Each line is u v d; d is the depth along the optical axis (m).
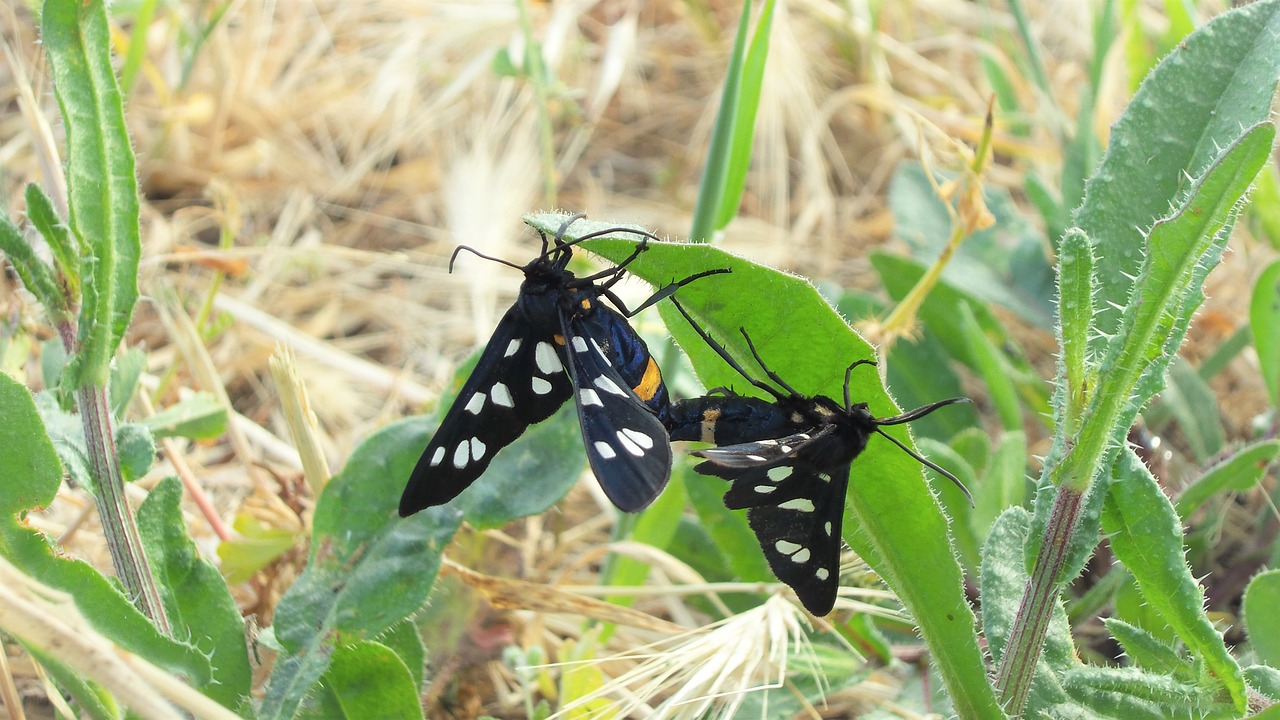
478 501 0.28
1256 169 0.25
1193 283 0.26
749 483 0.26
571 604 0.30
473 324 0.41
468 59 0.51
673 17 0.55
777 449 0.26
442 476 0.27
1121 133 0.27
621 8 0.55
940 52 0.53
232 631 0.27
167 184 0.45
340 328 0.41
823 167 0.47
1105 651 0.31
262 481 0.32
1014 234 0.35
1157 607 0.27
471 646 0.31
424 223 0.45
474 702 0.31
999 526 0.27
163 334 0.37
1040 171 0.44
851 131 0.50
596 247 0.26
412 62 0.50
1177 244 0.25
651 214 0.46
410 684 0.28
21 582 0.25
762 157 0.47
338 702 0.28
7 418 0.26
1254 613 0.28
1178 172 0.27
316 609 0.28
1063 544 0.26
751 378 0.27
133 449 0.27
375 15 0.53
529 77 0.41
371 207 0.46
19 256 0.26
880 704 0.30
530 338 0.27
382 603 0.28
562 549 0.33
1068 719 0.27
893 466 0.26
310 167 0.46
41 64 0.33
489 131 0.47
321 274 0.43
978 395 0.36
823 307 0.26
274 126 0.47
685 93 0.52
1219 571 0.33
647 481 0.26
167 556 0.27
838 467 0.26
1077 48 0.50
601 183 0.47
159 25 0.48
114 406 0.29
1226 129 0.27
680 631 0.30
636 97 0.51
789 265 0.43
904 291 0.34
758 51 0.30
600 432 0.26
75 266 0.26
